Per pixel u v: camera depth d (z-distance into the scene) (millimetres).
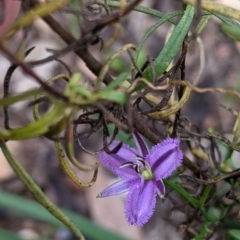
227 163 302
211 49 667
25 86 668
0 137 189
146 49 676
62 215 202
